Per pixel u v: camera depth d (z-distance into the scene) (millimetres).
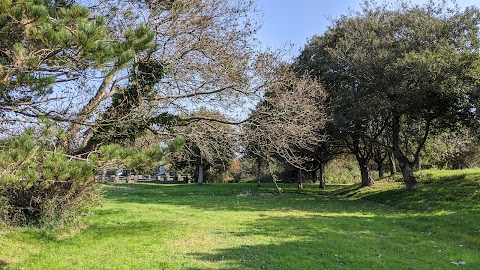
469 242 10852
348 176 43656
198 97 11836
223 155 13211
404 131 26203
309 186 37844
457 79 17750
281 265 7926
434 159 33938
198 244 9875
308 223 13703
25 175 5609
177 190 31734
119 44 6285
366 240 10727
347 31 23531
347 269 7785
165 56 11078
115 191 30000
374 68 20016
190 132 12227
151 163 6766
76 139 8938
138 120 9867
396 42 21156
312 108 15406
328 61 23719
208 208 18719
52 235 10148
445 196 18766
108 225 12367
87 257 8367
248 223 13570
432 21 20141
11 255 8305
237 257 8539
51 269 7461
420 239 11109
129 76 10609
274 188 34656
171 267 7699
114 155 6387
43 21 5430
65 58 5965
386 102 19453
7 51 5742
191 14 11297
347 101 21438
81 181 6219
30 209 10516
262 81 12422
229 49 11727
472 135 21875
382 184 27141
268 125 12359
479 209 15641
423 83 18359
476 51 18234
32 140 5824
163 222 13297
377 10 23250
